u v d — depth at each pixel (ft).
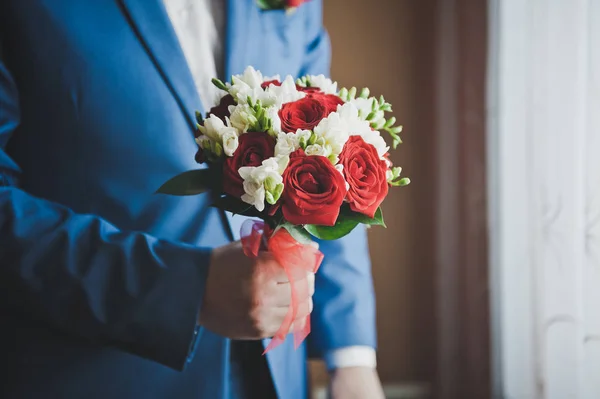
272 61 3.55
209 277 2.80
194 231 3.17
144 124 3.06
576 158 6.83
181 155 3.10
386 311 11.75
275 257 2.79
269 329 2.81
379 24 11.60
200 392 3.12
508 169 8.07
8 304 2.80
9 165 2.90
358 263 3.73
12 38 3.02
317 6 4.08
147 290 2.75
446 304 10.45
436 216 11.21
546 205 7.13
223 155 2.71
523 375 7.86
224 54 3.37
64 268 2.75
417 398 11.63
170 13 3.27
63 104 3.01
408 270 11.73
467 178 9.82
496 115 8.96
